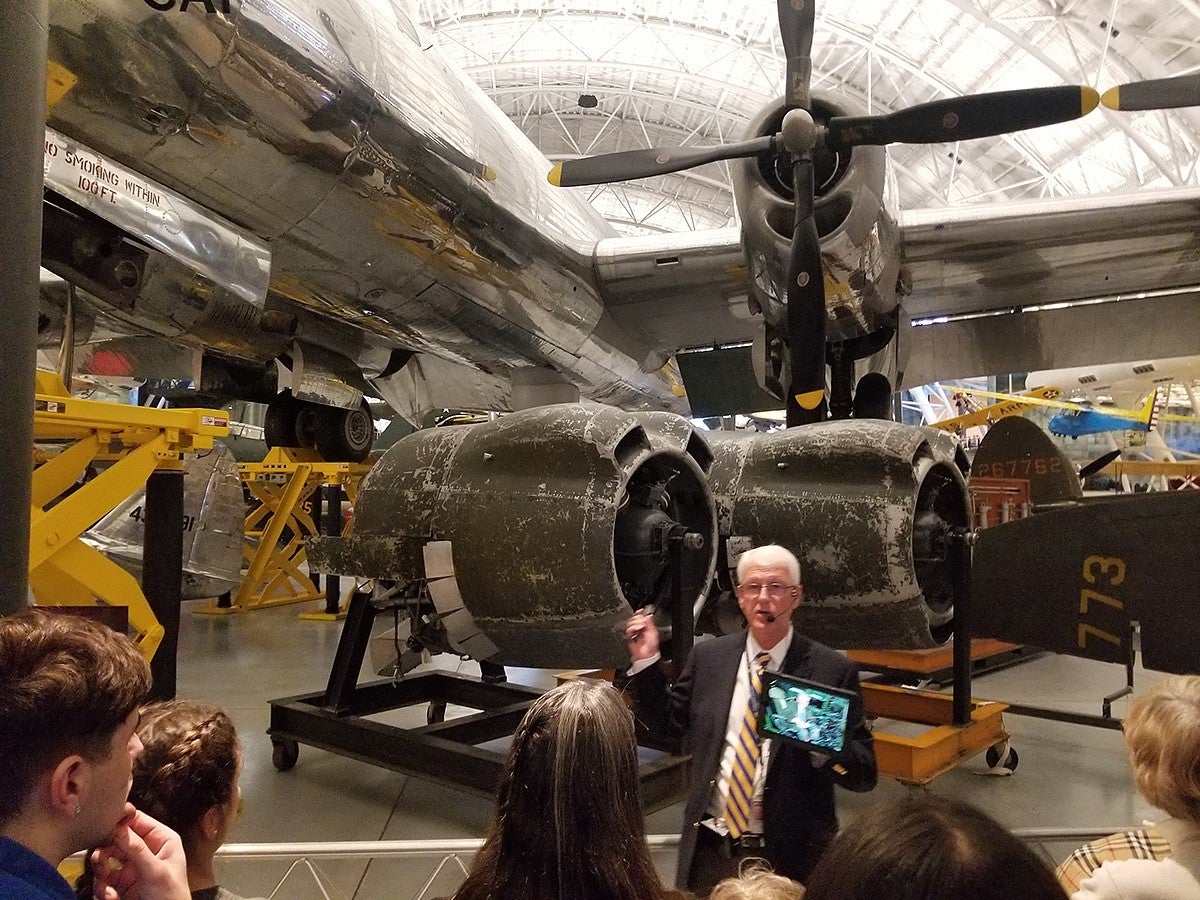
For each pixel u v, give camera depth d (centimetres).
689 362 841
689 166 515
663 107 2448
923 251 626
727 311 720
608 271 664
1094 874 136
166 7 339
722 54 2112
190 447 325
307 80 391
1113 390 1470
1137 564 304
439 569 373
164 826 120
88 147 365
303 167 414
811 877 76
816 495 416
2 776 94
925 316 761
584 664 381
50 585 303
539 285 608
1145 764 137
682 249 650
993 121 472
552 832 114
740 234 535
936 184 2378
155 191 371
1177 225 600
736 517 433
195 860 130
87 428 317
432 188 476
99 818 100
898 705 431
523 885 115
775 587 225
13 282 178
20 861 91
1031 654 673
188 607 922
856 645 426
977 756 443
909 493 400
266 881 297
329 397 603
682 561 358
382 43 438
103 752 99
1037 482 669
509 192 543
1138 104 458
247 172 400
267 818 356
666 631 383
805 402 486
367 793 387
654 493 377
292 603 955
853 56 1994
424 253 503
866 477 410
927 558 410
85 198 340
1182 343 729
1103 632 310
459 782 360
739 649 233
